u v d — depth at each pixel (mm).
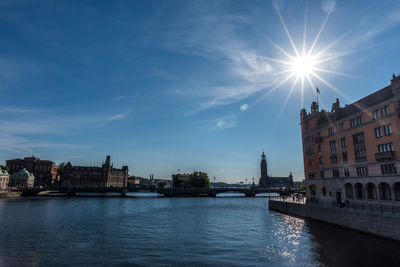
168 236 40031
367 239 35781
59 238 38188
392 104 44906
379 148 47719
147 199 134500
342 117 59375
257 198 152000
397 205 43156
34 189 144125
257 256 29172
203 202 115938
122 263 26922
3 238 37531
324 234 39844
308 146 73250
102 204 98312
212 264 26578
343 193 57375
